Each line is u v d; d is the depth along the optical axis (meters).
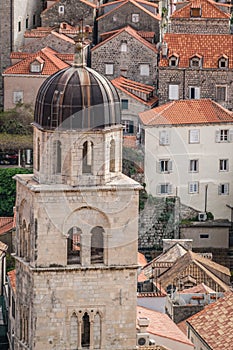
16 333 129.75
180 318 161.00
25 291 127.00
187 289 170.75
